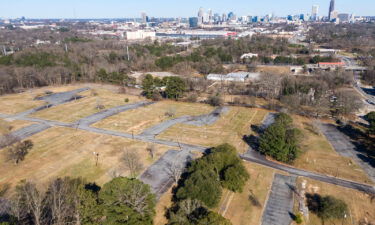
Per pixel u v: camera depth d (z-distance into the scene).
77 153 67.31
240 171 51.94
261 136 66.75
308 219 45.19
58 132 79.88
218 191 46.09
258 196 50.66
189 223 35.84
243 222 44.28
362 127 82.50
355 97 99.25
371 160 63.22
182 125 85.25
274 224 44.00
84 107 102.62
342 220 44.69
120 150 68.81
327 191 52.03
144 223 37.47
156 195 51.00
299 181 55.25
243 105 104.00
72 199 40.84
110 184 39.06
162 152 67.81
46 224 38.81
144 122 87.69
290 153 61.88
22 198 43.94
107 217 36.97
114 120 89.44
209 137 76.25
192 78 132.00
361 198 50.00
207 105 105.00
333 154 66.19
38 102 108.38
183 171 58.62
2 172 58.78
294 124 84.50
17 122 87.31
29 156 65.69
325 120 88.56
